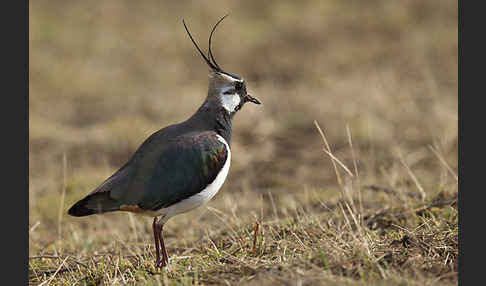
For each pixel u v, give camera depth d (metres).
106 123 25.55
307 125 24.16
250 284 11.03
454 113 23.30
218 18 35.97
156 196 12.53
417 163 20.30
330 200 17.44
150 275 12.41
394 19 34.34
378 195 17.25
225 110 13.88
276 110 25.66
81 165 22.17
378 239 13.34
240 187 20.09
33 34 33.62
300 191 19.34
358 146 22.08
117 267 13.16
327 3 36.78
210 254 13.45
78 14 36.50
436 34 32.50
